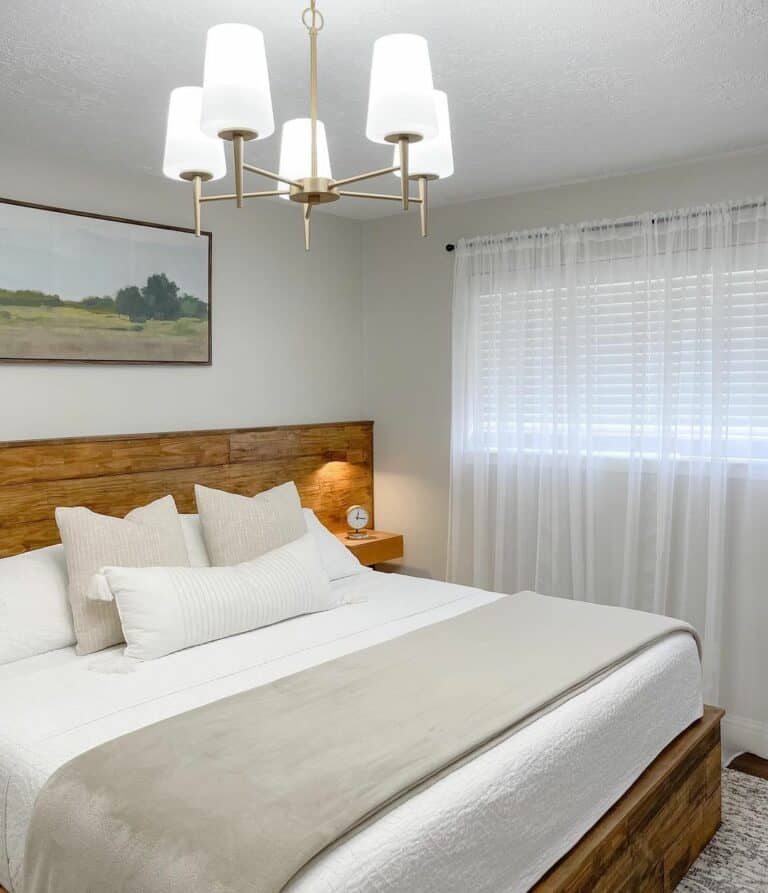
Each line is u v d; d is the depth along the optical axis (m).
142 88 2.69
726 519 3.64
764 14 2.20
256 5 2.12
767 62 2.53
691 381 3.69
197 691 2.31
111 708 2.19
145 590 2.61
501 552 4.28
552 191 4.11
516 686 2.23
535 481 4.20
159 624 2.58
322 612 3.12
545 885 1.92
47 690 2.33
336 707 2.08
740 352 3.55
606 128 3.17
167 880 1.49
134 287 3.67
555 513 4.06
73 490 3.41
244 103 1.67
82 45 2.36
